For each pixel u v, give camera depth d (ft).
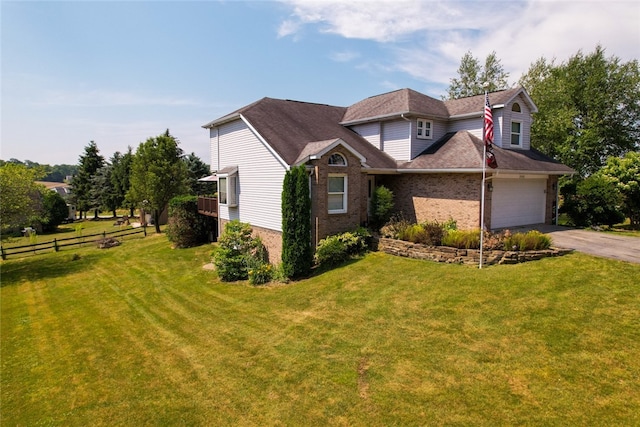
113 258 73.15
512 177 55.57
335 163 51.80
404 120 62.64
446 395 20.48
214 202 71.97
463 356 23.97
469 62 132.26
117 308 43.60
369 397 21.18
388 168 58.44
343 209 52.95
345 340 28.40
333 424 19.44
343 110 80.07
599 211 63.05
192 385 24.99
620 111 108.88
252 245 56.49
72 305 46.57
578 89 109.19
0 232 77.25
